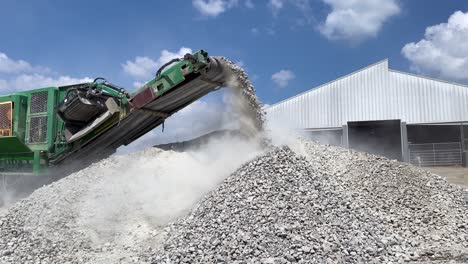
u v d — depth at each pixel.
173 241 7.12
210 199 8.01
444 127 28.80
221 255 6.45
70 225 8.34
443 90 28.30
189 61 9.47
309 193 8.14
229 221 7.21
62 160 12.38
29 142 12.88
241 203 7.64
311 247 6.62
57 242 7.83
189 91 10.39
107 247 7.82
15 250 7.53
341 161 11.78
